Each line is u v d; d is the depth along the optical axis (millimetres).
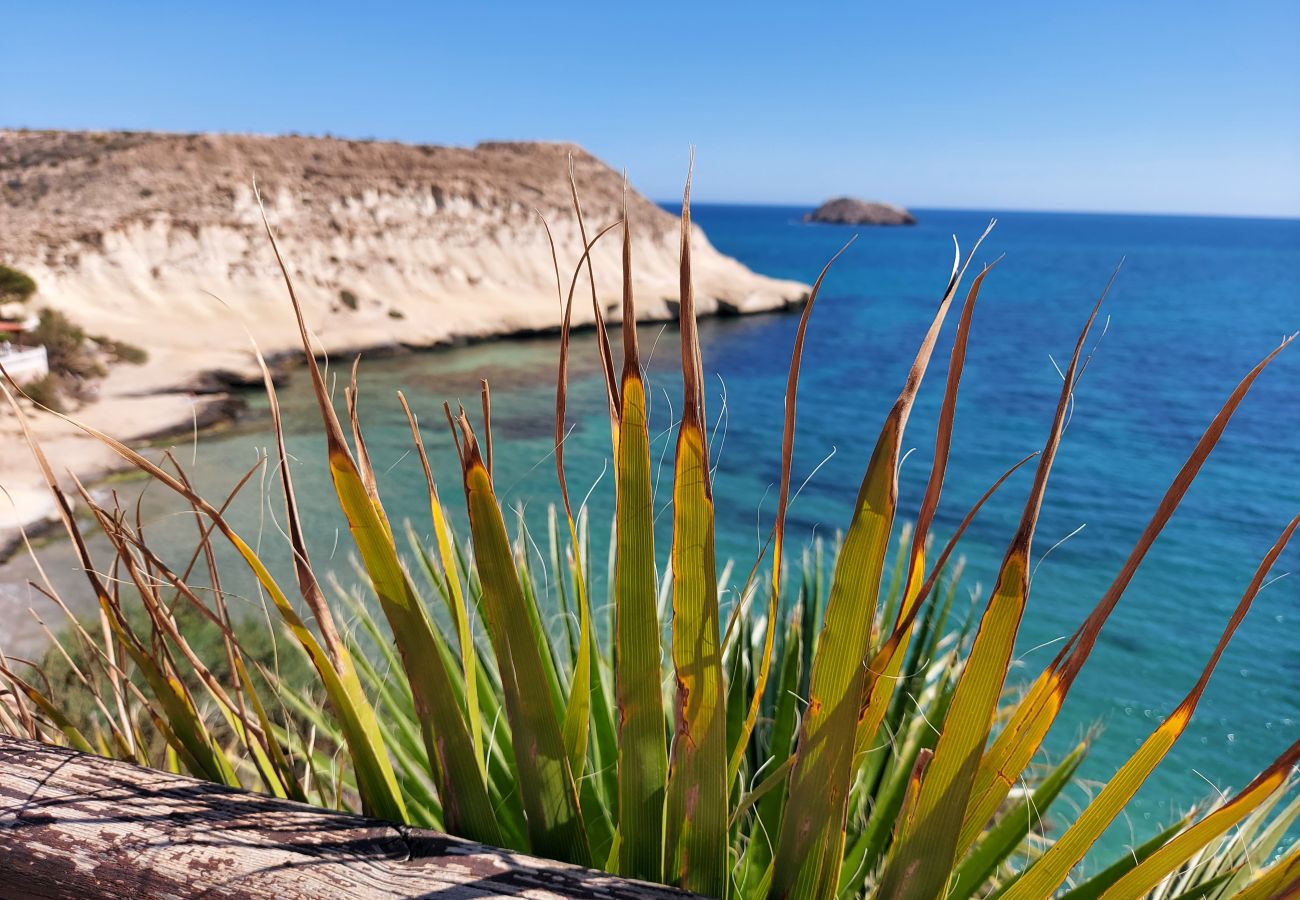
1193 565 19047
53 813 926
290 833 893
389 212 53562
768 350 51062
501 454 25172
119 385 31047
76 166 49406
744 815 1300
